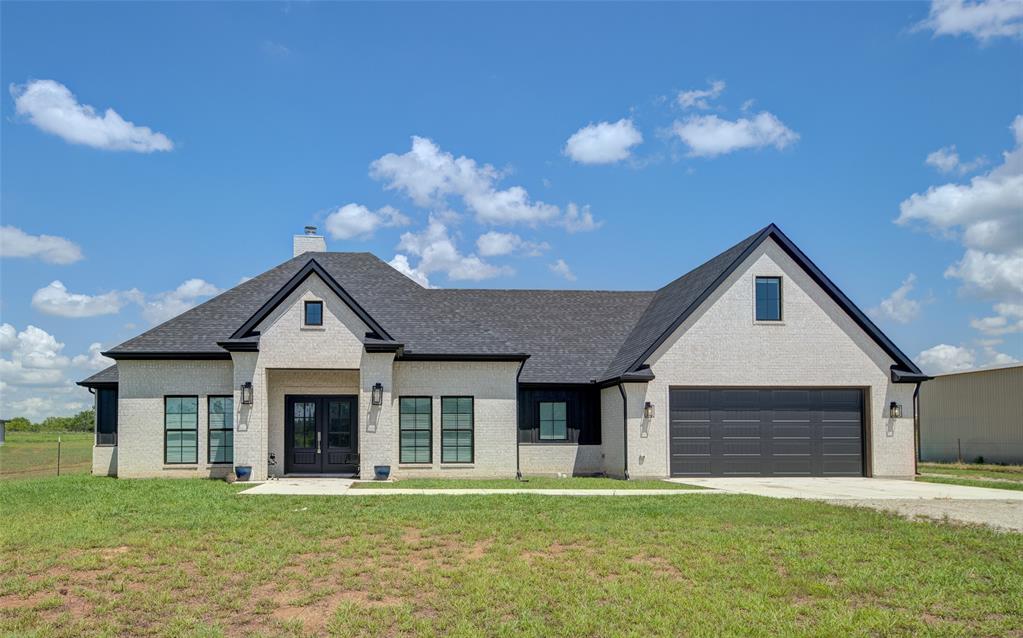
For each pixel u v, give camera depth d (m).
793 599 9.80
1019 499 18.22
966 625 8.87
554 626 8.80
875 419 24.53
